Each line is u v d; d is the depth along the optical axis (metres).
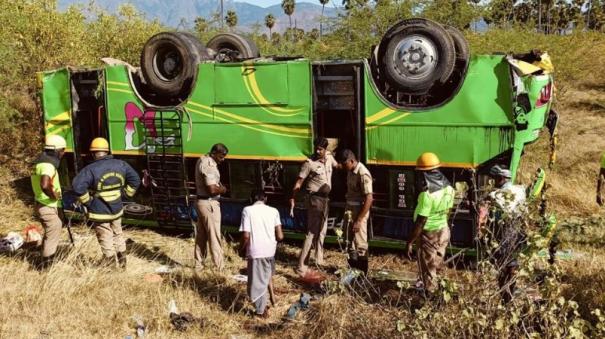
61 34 14.03
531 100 7.55
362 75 7.94
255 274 6.36
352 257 7.29
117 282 7.02
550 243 6.12
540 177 7.64
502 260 5.60
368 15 13.30
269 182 8.65
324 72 8.14
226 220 9.02
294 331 6.06
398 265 7.97
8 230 9.41
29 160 12.81
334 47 13.62
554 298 5.02
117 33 16.12
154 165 9.12
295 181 8.49
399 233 8.14
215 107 8.62
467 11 13.29
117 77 9.12
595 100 19.27
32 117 13.53
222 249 7.88
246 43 10.54
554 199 10.21
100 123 9.52
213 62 8.67
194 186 9.16
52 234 7.57
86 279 6.94
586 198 10.25
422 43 7.55
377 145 7.98
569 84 18.58
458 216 7.66
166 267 7.90
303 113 8.20
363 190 7.26
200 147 8.78
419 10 13.27
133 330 6.04
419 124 7.74
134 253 8.46
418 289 6.66
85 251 8.19
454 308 5.18
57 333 5.83
